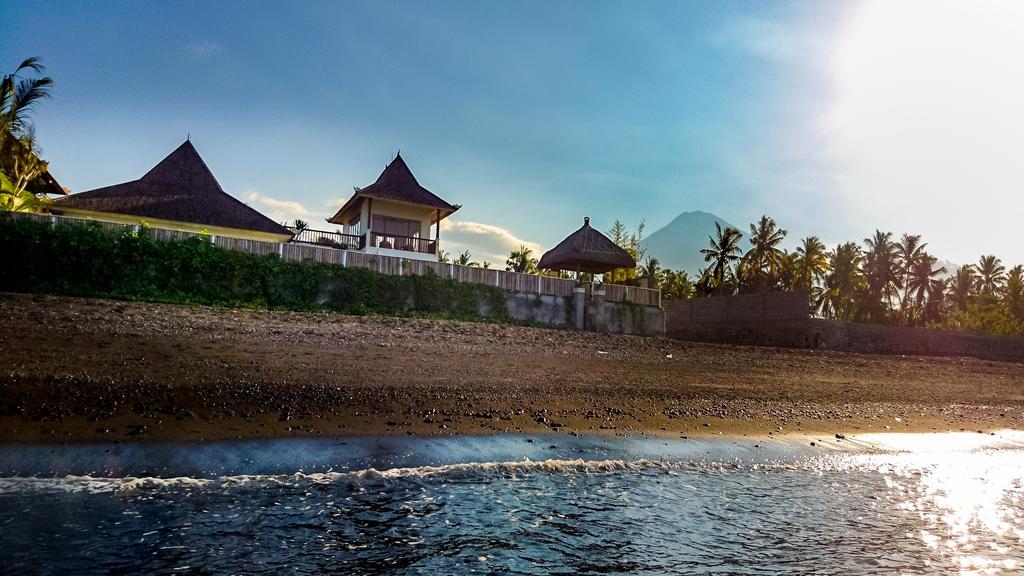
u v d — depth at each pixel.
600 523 5.77
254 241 21.00
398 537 5.08
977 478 8.84
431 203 31.97
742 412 12.24
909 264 65.56
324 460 7.15
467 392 10.96
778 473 8.42
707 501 6.78
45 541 4.48
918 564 5.18
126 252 18.56
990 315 49.94
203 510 5.41
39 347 10.16
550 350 18.22
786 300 32.00
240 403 8.71
